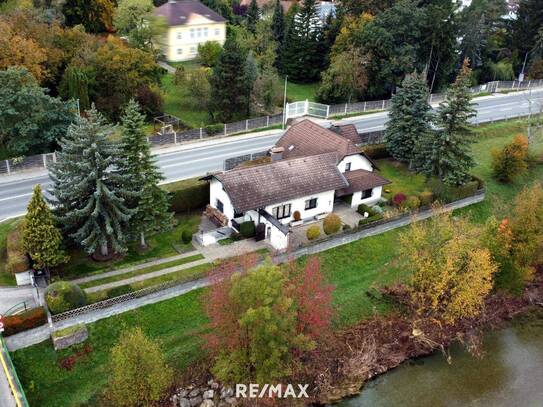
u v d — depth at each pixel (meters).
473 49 96.44
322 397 36.44
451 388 38.16
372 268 46.31
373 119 78.94
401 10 82.50
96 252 42.31
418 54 86.06
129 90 69.06
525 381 39.25
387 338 41.09
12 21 65.81
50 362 33.47
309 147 55.19
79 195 39.16
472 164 55.31
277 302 30.64
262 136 70.12
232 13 109.06
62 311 34.41
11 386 30.52
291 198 47.16
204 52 81.62
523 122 77.12
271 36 95.31
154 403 33.38
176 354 35.84
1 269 39.00
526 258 44.19
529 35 101.44
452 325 43.12
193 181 50.78
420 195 53.12
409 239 41.88
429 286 40.16
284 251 43.50
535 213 43.25
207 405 34.03
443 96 89.19
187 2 83.25
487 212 56.72
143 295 37.34
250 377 33.50
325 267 45.03
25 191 50.38
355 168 54.66
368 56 83.31
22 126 54.53
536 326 44.84
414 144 59.44
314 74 94.69
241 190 45.62
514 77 102.62
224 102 71.69
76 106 60.03
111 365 32.69
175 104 78.25
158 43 79.06
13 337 32.94
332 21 95.81
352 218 50.88
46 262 37.25
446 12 84.06
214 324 32.06
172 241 45.03
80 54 68.62
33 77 57.72
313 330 33.56
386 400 36.72
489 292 46.03
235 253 43.75
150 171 41.38
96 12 84.75
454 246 39.03
